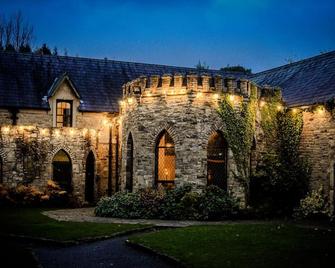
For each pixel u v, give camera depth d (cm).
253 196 2048
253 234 1391
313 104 2058
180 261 1060
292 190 2091
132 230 1495
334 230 1537
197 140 1909
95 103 2683
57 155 2475
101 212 1898
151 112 2012
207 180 1939
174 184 1938
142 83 2052
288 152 2161
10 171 2322
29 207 2247
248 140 2023
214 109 1945
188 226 1569
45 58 2830
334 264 1015
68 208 2286
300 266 998
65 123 2639
